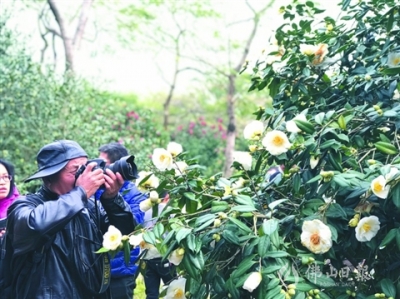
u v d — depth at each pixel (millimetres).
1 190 4383
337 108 3230
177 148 2912
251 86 3441
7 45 8328
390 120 2867
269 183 2906
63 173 3000
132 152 8891
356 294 2680
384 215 2674
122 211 3086
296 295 2424
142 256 2832
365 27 3316
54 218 2752
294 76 3307
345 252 2773
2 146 8070
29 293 2898
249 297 2662
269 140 2666
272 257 2475
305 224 2514
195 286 2740
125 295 3928
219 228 2658
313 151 2631
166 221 2762
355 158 2805
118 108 10625
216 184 2955
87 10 11297
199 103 16609
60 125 8359
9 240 2969
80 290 2971
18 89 8156
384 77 3139
